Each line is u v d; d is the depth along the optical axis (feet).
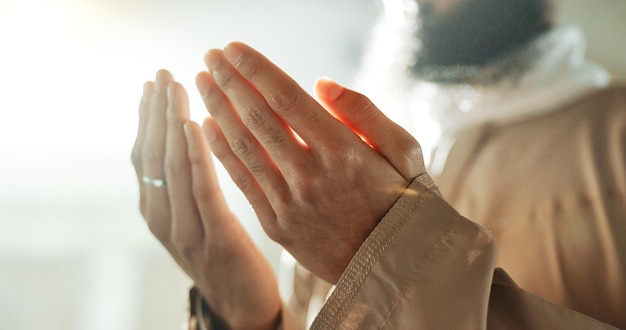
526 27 2.72
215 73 2.02
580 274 2.33
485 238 1.98
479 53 2.76
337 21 5.27
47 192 6.11
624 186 2.34
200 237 2.50
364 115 2.04
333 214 2.04
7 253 6.16
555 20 2.74
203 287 2.62
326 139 1.96
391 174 2.01
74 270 6.24
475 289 1.95
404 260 1.97
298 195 2.02
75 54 5.10
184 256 2.55
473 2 2.76
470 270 1.96
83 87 5.27
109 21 5.04
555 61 2.69
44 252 6.20
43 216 6.18
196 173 2.33
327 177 1.99
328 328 1.97
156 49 5.21
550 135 2.55
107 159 6.00
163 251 6.37
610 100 2.52
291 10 5.28
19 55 5.04
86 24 5.03
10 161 5.88
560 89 2.64
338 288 1.99
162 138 2.33
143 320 6.28
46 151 5.81
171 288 6.33
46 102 5.42
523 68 2.70
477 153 2.68
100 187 6.20
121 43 5.13
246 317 2.62
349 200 2.01
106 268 6.30
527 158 2.55
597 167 2.40
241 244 2.53
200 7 5.17
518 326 2.04
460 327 1.93
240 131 2.09
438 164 2.77
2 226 6.13
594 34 2.76
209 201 2.38
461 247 1.97
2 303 6.15
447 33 2.81
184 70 5.28
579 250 2.35
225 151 2.20
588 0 2.75
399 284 1.96
